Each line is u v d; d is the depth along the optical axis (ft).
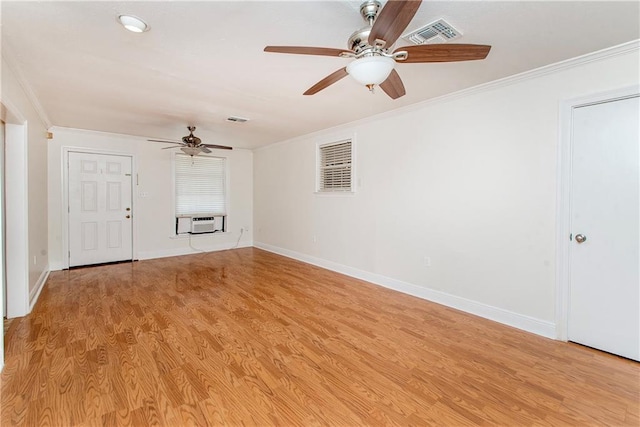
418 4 4.35
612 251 7.70
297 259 18.72
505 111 9.43
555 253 8.57
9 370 6.77
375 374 6.88
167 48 7.32
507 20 6.20
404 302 11.47
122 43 7.08
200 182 20.84
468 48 5.52
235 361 7.32
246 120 14.08
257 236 22.74
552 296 8.65
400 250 12.75
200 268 16.43
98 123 14.61
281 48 5.50
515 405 5.90
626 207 7.48
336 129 15.51
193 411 5.64
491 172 9.80
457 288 10.82
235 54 7.64
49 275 14.69
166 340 8.29
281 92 10.34
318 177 16.99
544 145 8.67
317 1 5.57
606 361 7.44
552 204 8.57
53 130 15.39
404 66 8.35
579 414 5.65
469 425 5.39
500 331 9.09
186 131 16.43
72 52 7.47
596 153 7.86
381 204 13.50
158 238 19.04
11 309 9.63
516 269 9.33
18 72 8.52
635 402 5.98
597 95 7.72
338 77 6.86
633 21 6.20
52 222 15.51
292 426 5.33
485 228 10.01
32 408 5.61
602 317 7.89
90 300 11.30
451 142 10.83
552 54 7.66
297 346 8.08
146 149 18.39
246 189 22.95
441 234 11.25
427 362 7.38
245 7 5.76
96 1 5.56
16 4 5.60
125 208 17.72
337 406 5.84
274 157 20.62
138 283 13.53
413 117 12.06
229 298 11.70
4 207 9.57
